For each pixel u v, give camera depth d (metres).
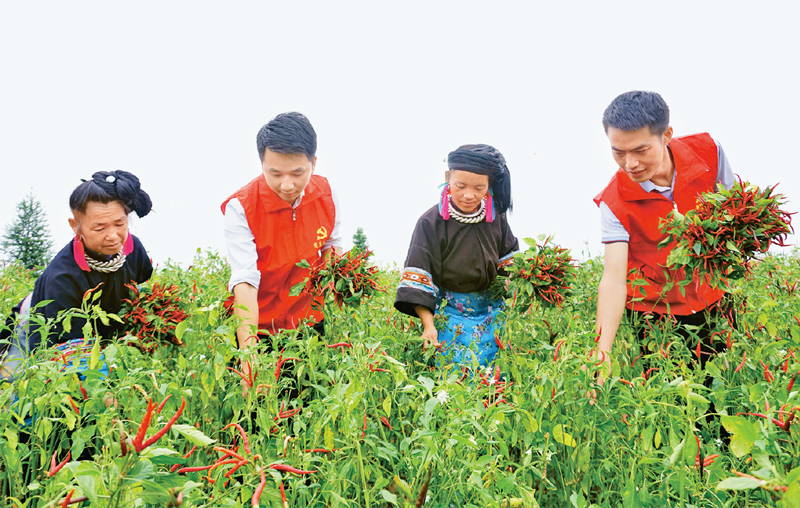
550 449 2.12
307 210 3.39
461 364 2.83
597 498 2.14
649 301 3.22
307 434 2.05
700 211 2.75
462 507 1.77
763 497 1.86
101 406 1.87
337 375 2.03
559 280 3.28
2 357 2.44
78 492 1.17
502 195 3.59
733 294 3.25
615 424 2.12
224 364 2.01
